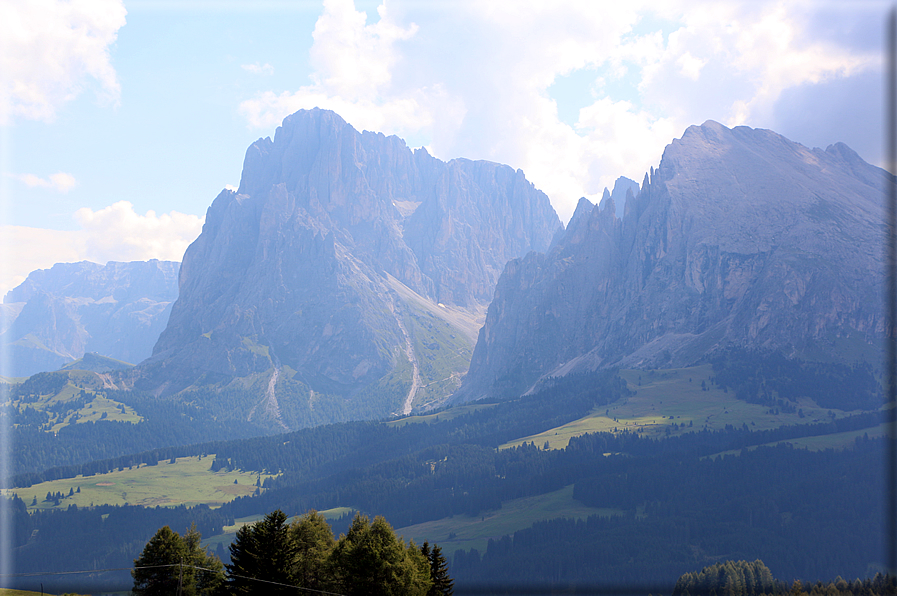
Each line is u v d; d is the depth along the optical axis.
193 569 134.75
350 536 137.25
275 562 123.06
